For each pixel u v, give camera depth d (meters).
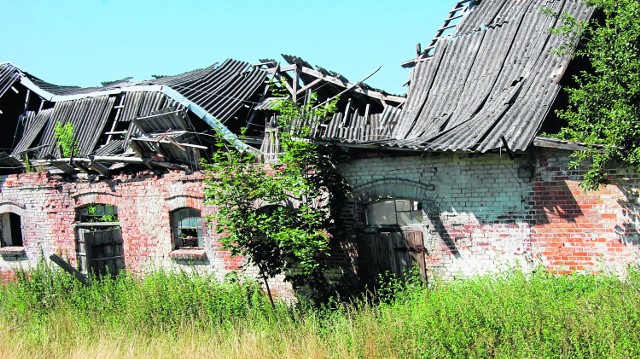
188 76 20.94
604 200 10.36
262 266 12.15
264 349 9.77
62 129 18.86
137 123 15.84
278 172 12.54
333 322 10.50
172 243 15.31
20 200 17.81
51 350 10.78
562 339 7.83
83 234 16.23
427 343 8.55
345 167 12.80
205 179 12.45
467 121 12.45
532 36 13.88
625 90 9.85
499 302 8.94
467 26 15.81
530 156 10.87
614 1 10.22
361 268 12.78
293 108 12.48
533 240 10.93
